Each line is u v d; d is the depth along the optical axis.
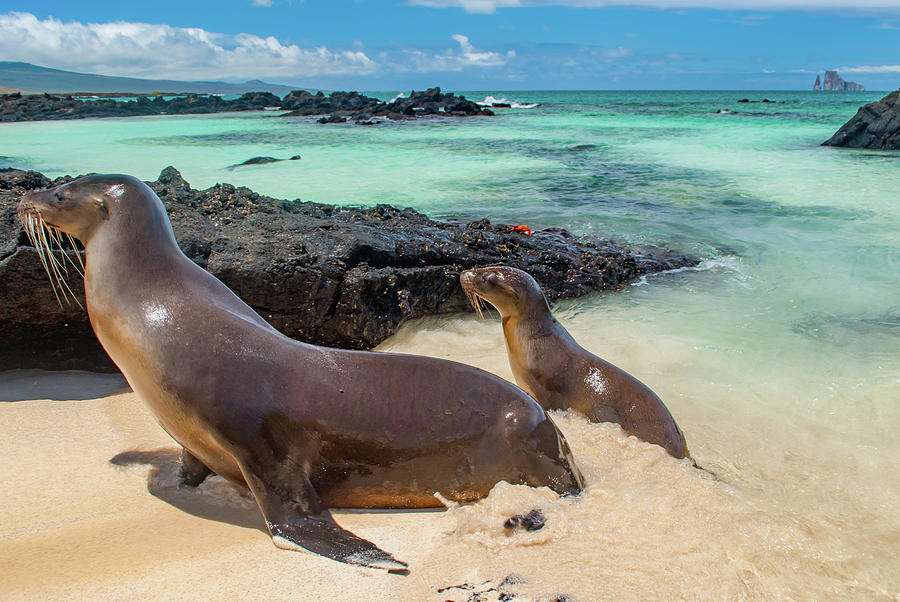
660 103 68.06
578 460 3.64
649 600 2.53
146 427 4.20
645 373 5.25
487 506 3.10
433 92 48.03
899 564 2.88
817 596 2.66
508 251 7.12
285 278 5.52
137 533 2.97
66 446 3.91
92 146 24.08
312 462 3.15
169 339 3.06
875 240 9.62
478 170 17.06
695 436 4.24
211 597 2.51
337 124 38.06
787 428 4.36
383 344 5.96
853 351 5.70
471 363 5.41
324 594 2.54
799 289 7.53
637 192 13.77
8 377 5.12
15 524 3.03
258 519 3.16
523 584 2.59
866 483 3.64
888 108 22.66
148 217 3.26
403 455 3.17
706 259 8.88
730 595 2.62
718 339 5.97
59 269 4.97
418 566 2.74
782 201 12.70
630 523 3.01
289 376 3.11
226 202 7.15
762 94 141.00
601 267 7.58
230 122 41.19
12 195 5.71
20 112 48.41
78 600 2.45
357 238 6.08
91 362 5.31
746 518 3.11
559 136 27.42
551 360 4.37
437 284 6.34
